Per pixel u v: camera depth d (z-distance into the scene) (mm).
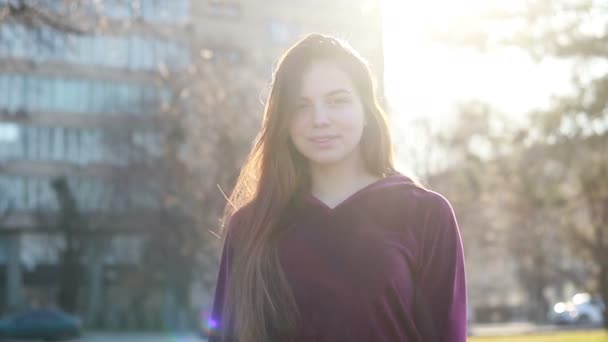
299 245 2727
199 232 33250
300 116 2863
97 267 51562
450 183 32156
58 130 57125
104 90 55625
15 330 35781
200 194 30188
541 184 17672
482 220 31266
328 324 2635
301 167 2930
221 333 2873
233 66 30141
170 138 33031
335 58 2885
